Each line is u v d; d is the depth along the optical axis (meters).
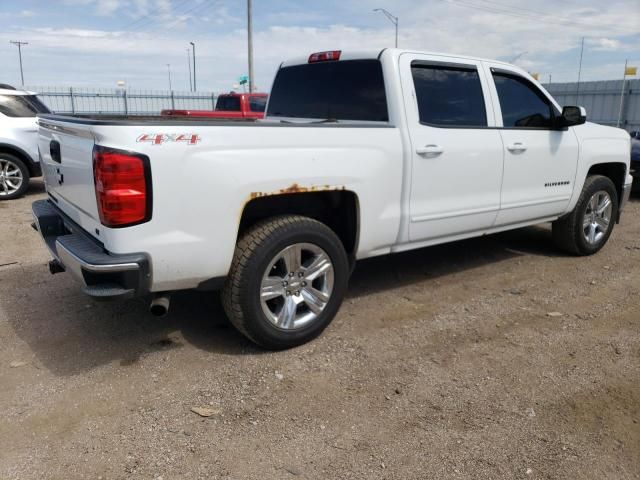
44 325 4.16
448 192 4.50
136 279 3.09
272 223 3.57
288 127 3.52
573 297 4.84
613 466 2.68
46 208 4.26
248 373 3.48
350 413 3.08
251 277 3.47
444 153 4.38
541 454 2.76
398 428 2.95
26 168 9.47
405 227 4.27
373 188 3.98
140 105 27.44
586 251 6.07
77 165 3.41
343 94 4.58
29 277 5.21
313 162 3.62
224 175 3.26
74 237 3.50
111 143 2.97
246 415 3.05
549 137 5.29
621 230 7.43
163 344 3.86
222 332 4.05
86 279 3.14
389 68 4.21
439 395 3.26
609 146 6.00
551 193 5.43
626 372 3.55
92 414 3.05
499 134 4.82
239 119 5.12
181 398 3.21
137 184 3.01
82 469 2.63
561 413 3.10
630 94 24.11
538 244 6.57
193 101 28.59
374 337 4.00
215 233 3.30
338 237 4.01
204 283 3.44
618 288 5.07
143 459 2.70
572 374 3.52
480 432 2.93
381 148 3.99
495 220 4.99
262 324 3.58
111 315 4.33
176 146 3.10
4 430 2.91
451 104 4.54
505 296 4.84
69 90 25.73
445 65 4.52
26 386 3.33
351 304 4.61
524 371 3.55
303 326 3.78
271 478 2.58
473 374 3.50
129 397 3.22
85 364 3.59
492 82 4.86
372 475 2.61
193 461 2.69
